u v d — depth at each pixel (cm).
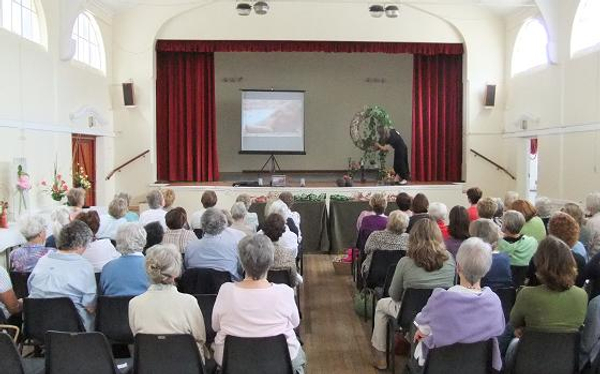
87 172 912
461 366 250
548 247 259
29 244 375
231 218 497
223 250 383
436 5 1000
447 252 332
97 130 909
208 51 1005
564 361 254
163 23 980
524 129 944
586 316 268
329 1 993
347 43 1009
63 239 315
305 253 806
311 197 820
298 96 1184
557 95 836
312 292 584
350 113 1327
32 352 386
